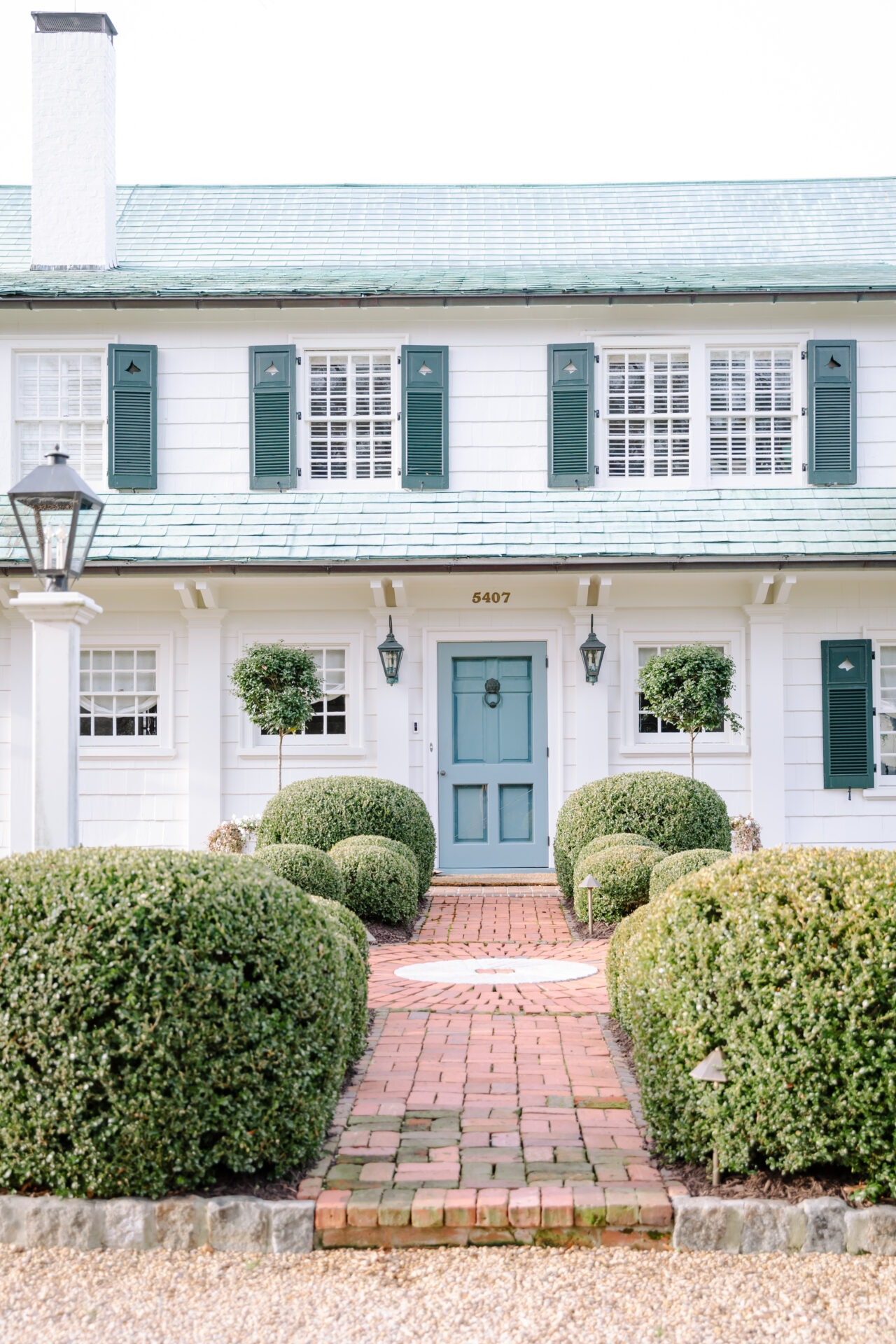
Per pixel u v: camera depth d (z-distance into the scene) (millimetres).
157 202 15250
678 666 10844
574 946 8930
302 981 4461
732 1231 4086
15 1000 4156
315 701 11625
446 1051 6016
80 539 6258
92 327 12688
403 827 10344
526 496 12516
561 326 12719
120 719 12586
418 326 12758
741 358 12781
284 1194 4293
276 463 12586
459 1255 4074
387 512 12367
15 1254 4109
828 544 11828
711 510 12289
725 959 4355
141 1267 4016
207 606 12305
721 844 10188
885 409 12617
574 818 10359
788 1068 4176
